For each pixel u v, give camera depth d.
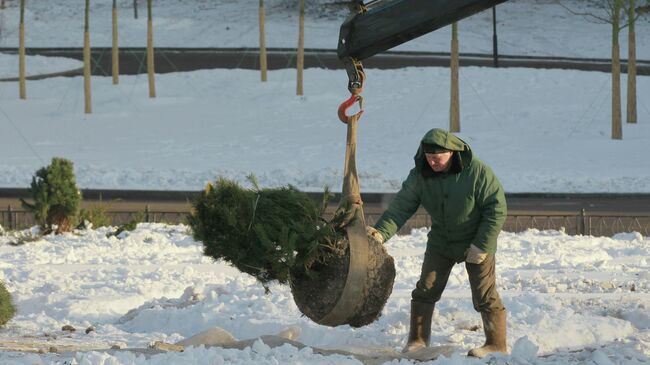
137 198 79.75
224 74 146.50
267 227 18.19
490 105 129.12
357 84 18.62
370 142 112.44
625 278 33.47
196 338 22.11
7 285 33.12
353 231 18.48
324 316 18.52
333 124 122.44
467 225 19.72
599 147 108.38
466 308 26.59
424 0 17.67
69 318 28.20
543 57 170.62
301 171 90.12
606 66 158.75
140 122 125.50
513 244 44.12
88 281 34.34
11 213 60.19
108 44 184.62
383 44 18.28
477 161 19.53
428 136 19.16
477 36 191.62
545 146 109.25
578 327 23.53
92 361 17.73
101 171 91.38
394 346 22.33
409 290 30.72
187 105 132.88
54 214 52.09
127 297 30.31
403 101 132.25
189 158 105.38
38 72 154.75
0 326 26.05
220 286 30.94
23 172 93.25
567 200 78.25
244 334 24.62
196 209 18.86
